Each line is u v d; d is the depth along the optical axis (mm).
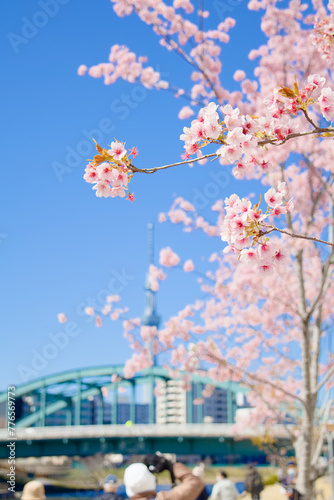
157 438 59656
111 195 3914
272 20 12539
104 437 60031
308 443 10617
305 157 10938
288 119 4023
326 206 12219
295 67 12578
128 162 3865
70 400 99938
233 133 3809
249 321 16266
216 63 12609
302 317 10570
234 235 3717
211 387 18219
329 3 6090
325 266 10156
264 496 27594
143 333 15859
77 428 60938
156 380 83688
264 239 3756
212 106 3879
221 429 56625
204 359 14516
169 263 14727
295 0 12336
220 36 12812
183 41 12508
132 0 12047
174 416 169375
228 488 11219
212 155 3918
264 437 15648
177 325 15281
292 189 12844
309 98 4055
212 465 58500
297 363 16047
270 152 11086
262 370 16578
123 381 92000
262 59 12664
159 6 12180
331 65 11766
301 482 10648
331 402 12180
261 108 12227
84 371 94312
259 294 14961
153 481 3547
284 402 15305
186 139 3926
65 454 61938
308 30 12242
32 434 60844
